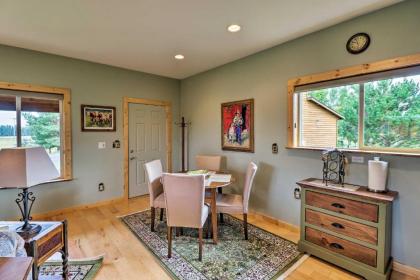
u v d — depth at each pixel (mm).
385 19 2119
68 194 3586
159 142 4664
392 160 2119
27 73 3182
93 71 3766
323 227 2258
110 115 3977
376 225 1926
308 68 2715
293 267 2166
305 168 2797
